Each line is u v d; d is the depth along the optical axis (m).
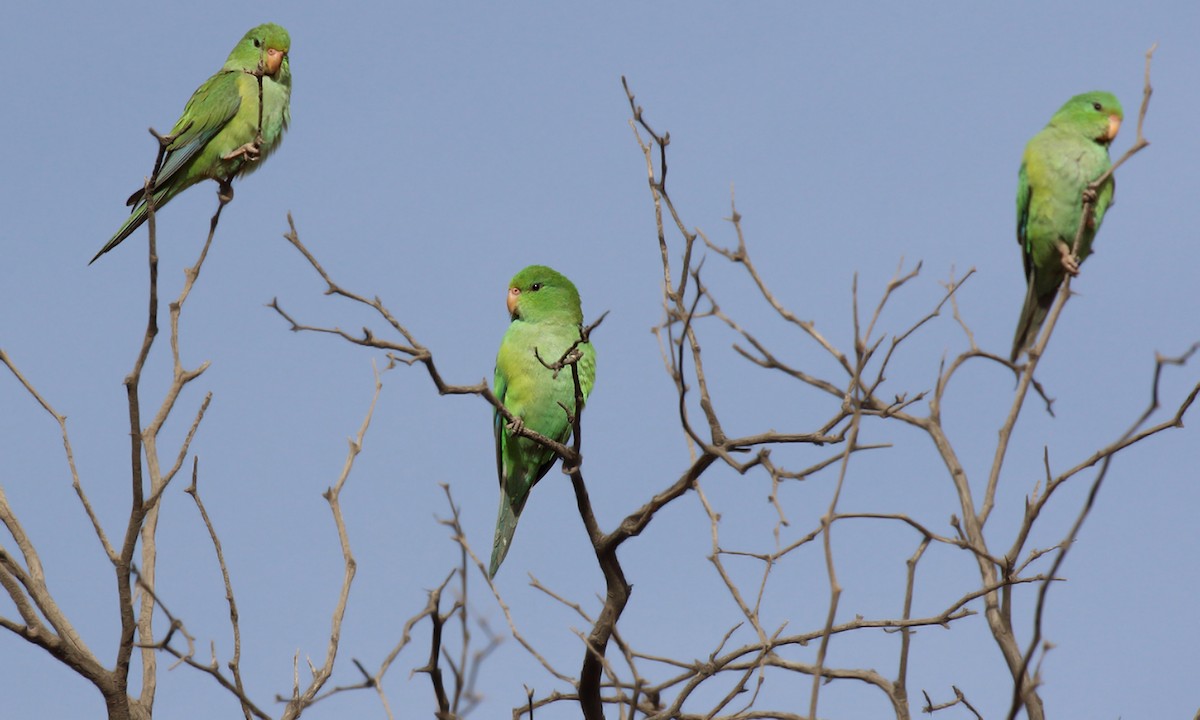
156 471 9.24
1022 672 6.45
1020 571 8.78
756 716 9.35
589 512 9.55
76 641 8.38
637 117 9.31
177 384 9.35
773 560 8.80
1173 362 6.04
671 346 8.62
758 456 7.95
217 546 8.18
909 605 9.08
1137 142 8.74
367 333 7.95
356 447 8.98
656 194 9.21
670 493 9.02
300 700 8.06
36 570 8.79
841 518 8.61
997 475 9.85
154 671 8.88
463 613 7.17
